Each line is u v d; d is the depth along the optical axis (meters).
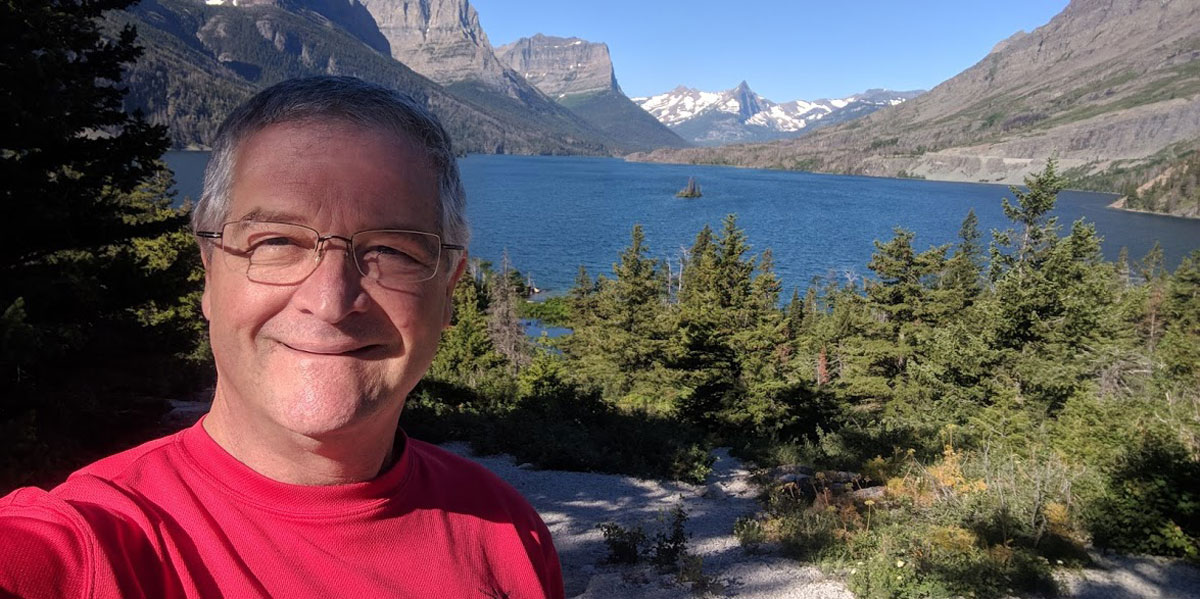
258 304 1.02
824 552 7.69
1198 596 7.10
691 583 6.96
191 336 9.81
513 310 51.97
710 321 21.53
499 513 1.39
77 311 7.65
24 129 6.88
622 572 7.41
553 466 12.79
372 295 1.06
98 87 8.12
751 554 8.03
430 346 1.17
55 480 5.67
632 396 29.89
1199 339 18.03
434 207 1.17
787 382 20.45
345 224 1.04
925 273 36.19
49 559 0.75
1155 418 10.33
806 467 13.23
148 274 8.73
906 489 9.83
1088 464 10.17
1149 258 83.00
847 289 54.03
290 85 1.12
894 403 24.31
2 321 5.45
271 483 1.02
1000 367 20.20
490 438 13.72
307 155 1.04
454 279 1.30
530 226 137.88
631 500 10.94
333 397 1.01
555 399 17.02
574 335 47.19
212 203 1.10
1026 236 36.91
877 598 6.54
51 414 7.15
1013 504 8.48
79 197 8.00
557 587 1.54
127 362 8.51
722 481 12.66
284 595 0.97
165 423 9.73
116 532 0.86
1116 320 22.45
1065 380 18.34
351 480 1.11
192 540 0.95
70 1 7.95
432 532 1.19
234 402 1.08
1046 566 7.23
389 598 1.06
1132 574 7.52
